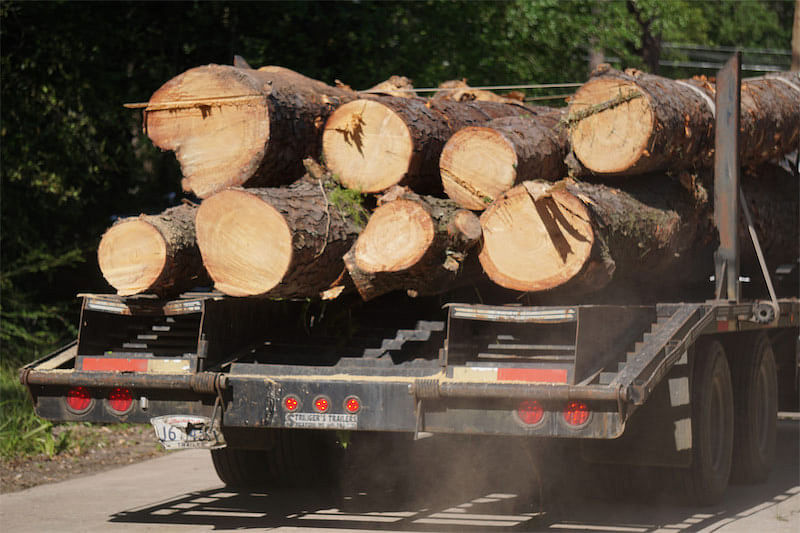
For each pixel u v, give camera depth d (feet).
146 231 81.00
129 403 80.28
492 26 224.53
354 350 83.35
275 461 96.07
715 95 91.50
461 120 88.99
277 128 81.82
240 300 84.33
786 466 112.06
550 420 70.90
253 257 77.05
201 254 80.28
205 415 78.54
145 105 85.25
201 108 83.56
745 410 98.07
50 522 82.89
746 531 78.79
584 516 84.33
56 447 117.19
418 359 80.12
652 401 81.76
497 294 85.30
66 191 170.40
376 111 82.02
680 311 83.41
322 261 77.71
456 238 76.13
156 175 196.75
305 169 85.40
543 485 91.97
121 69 182.39
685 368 81.61
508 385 71.36
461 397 72.49
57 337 168.55
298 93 84.53
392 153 81.46
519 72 239.91
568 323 74.43
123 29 181.37
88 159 176.55
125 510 87.81
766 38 515.50
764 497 93.50
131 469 109.29
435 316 85.61
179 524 82.07
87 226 184.03
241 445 83.71
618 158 83.51
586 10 251.80
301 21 189.37
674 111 85.25
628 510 86.84
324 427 75.56
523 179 80.18
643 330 83.15
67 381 80.64
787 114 109.19
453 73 214.90
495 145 79.87
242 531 79.46
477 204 80.64
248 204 76.84
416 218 74.84
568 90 253.03
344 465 100.53
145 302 82.28
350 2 191.52
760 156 106.01
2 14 167.53
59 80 172.76
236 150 82.53
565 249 75.41
